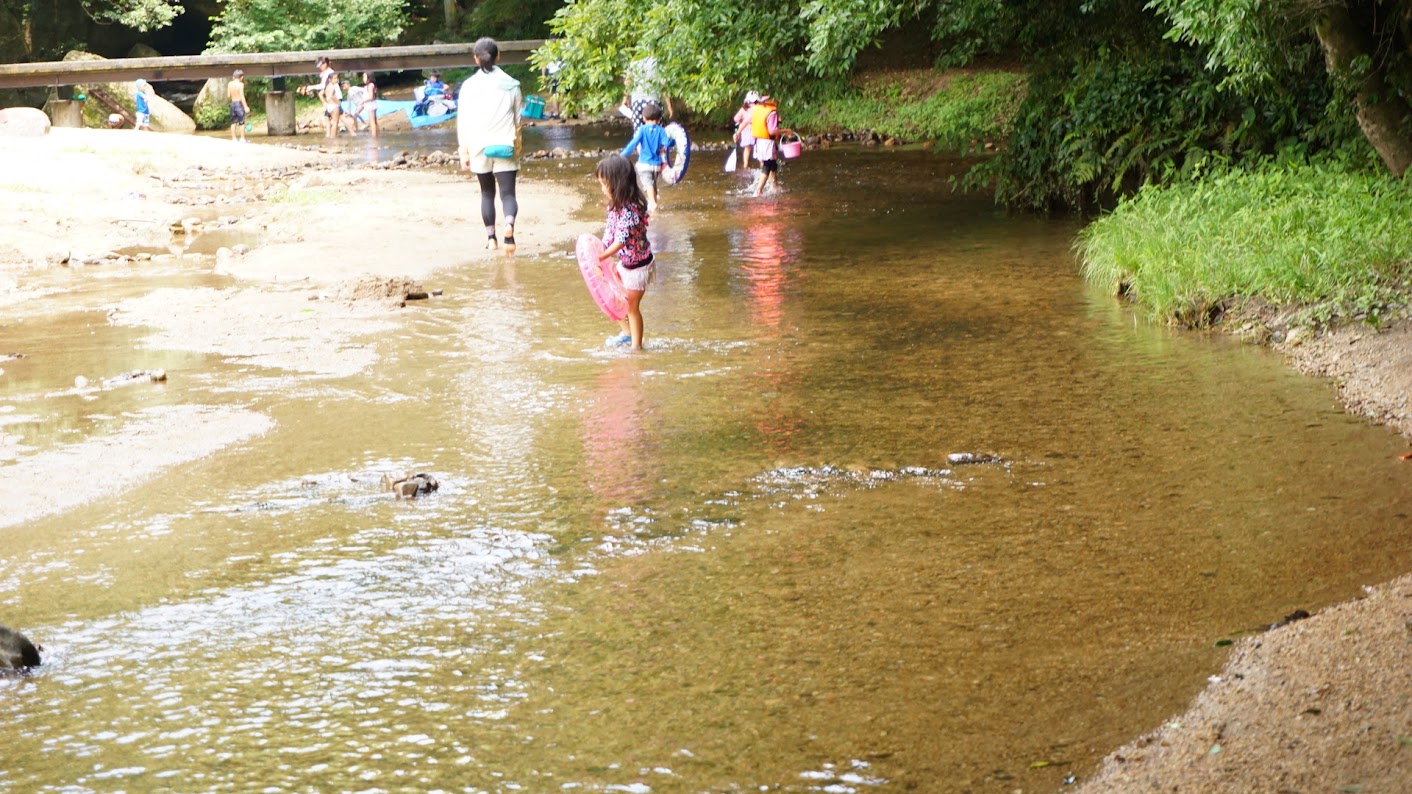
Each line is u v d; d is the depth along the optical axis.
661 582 5.08
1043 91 16.94
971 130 26.33
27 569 5.34
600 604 4.88
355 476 6.48
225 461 6.77
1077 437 6.90
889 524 5.67
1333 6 10.90
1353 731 3.47
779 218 16.55
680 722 3.96
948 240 14.25
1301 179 12.19
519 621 4.75
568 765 3.72
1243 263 9.79
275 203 18.92
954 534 5.52
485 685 4.24
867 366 8.62
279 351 9.41
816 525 5.68
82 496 6.23
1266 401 7.45
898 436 7.02
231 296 11.72
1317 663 3.94
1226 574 4.98
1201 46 14.73
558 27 15.99
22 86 36.09
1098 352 8.83
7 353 9.58
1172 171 14.31
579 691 4.18
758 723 3.94
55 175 20.94
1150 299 9.98
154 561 5.40
